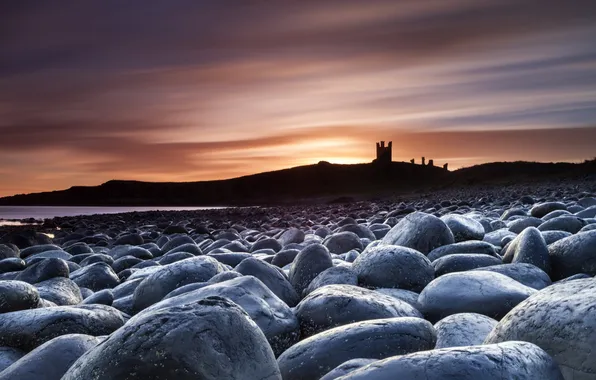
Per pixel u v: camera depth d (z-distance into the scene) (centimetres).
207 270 589
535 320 310
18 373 357
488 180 6956
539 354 273
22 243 1566
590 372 279
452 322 400
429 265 591
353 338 358
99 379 261
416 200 4097
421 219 732
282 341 422
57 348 372
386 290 540
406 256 586
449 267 605
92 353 276
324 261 630
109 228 2608
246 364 270
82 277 767
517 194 3366
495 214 1609
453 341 378
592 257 589
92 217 4344
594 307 293
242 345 273
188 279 578
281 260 830
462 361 252
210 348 264
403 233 740
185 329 266
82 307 486
